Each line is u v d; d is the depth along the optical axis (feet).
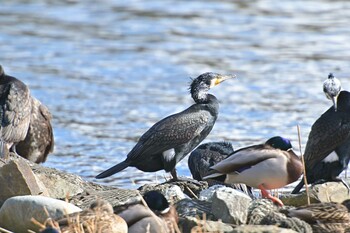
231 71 90.22
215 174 39.11
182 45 102.83
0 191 40.01
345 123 44.04
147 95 81.61
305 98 78.43
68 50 100.73
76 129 69.36
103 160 59.72
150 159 46.32
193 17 117.91
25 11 124.98
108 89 83.41
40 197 36.78
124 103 78.59
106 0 132.16
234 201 36.70
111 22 116.78
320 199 40.78
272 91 81.46
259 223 36.27
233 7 122.93
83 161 59.36
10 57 97.09
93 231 32.68
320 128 44.29
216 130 67.46
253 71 89.92
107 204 34.35
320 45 101.09
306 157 44.83
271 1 126.00
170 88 84.38
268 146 39.11
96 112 75.25
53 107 76.84
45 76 88.28
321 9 120.78
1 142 48.52
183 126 46.09
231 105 76.07
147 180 53.72
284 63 93.04
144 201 34.91
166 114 75.25
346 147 44.11
